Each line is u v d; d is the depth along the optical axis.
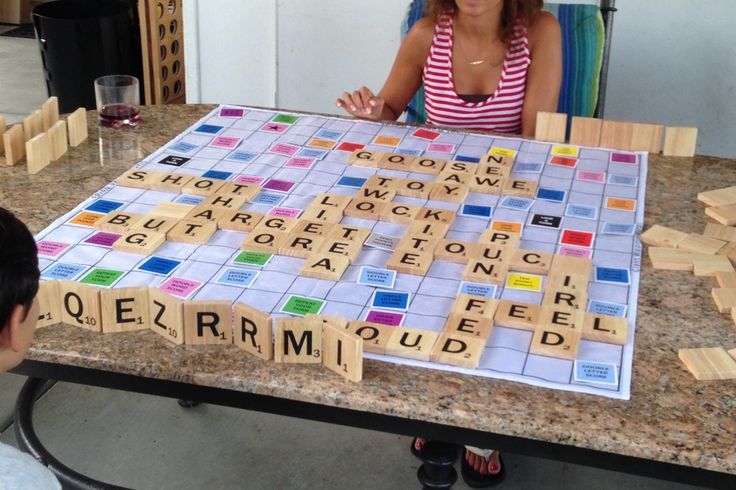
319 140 2.03
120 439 2.25
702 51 3.10
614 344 1.31
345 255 1.50
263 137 2.04
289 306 1.37
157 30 3.59
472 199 1.75
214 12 3.40
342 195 1.75
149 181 1.76
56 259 1.48
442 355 1.25
